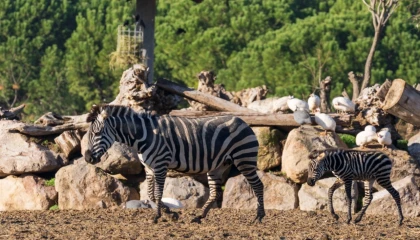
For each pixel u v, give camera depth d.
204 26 106.44
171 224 30.34
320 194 38.31
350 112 42.59
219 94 47.62
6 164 41.03
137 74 42.34
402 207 37.56
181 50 99.00
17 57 109.31
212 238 26.55
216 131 29.84
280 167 41.44
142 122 29.55
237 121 30.22
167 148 29.52
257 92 47.62
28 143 41.56
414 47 94.12
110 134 29.25
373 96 43.00
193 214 34.84
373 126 41.28
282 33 94.31
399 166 39.62
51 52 108.88
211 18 106.19
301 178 39.41
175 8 109.88
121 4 111.50
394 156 40.09
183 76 98.88
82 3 123.62
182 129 29.70
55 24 117.00
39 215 34.59
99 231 28.23
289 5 116.50
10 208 40.56
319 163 31.27
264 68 91.88
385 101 41.94
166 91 43.41
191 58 99.06
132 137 29.39
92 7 120.31
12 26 113.88
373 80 88.94
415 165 39.91
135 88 42.38
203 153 29.67
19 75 108.19
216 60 98.81
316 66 89.31
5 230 28.41
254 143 30.19
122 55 55.53
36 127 42.00
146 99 42.34
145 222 31.05
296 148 39.78
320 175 31.28
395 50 94.56
